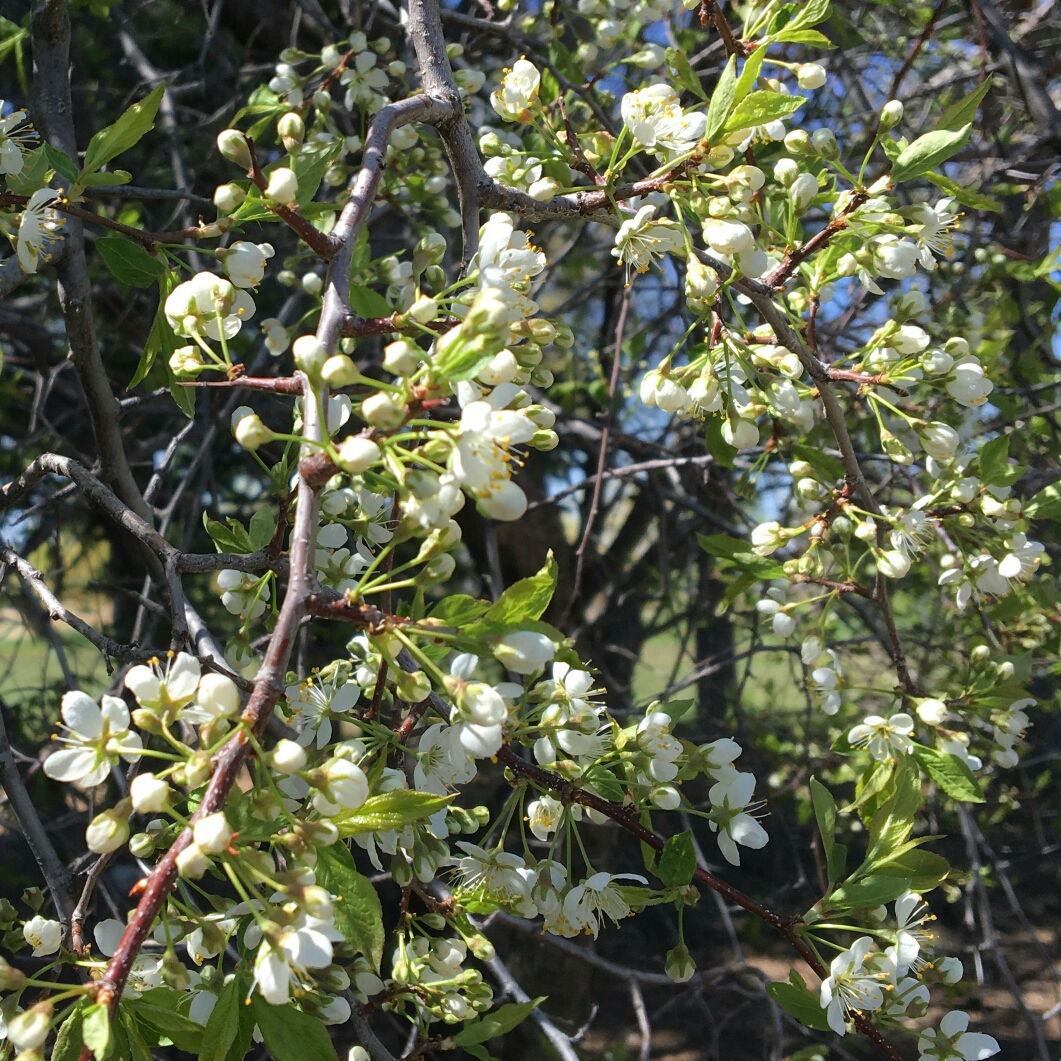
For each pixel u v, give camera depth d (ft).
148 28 20.22
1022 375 12.05
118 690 11.41
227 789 3.81
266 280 18.40
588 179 7.89
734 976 19.63
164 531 11.87
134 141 6.72
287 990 3.76
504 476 4.13
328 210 8.00
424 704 5.84
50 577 17.72
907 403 8.56
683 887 5.83
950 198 7.95
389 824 4.37
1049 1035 16.62
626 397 18.25
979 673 8.50
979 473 7.97
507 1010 5.71
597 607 20.18
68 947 6.28
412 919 6.02
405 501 4.49
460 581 21.26
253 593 6.90
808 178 6.89
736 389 7.40
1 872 17.58
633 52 13.66
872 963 5.85
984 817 15.58
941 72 14.73
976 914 18.53
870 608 15.10
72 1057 3.92
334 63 10.93
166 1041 4.67
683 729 18.90
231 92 19.56
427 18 7.17
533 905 6.00
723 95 5.87
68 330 8.63
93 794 10.32
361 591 4.23
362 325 5.02
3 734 7.70
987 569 8.30
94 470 9.70
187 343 7.05
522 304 5.59
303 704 6.25
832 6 9.69
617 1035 19.07
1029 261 11.69
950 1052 6.13
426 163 10.82
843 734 7.62
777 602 8.38
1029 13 13.43
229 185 6.45
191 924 4.92
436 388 4.01
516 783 6.04
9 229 6.90
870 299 13.67
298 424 6.10
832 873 6.15
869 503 7.90
